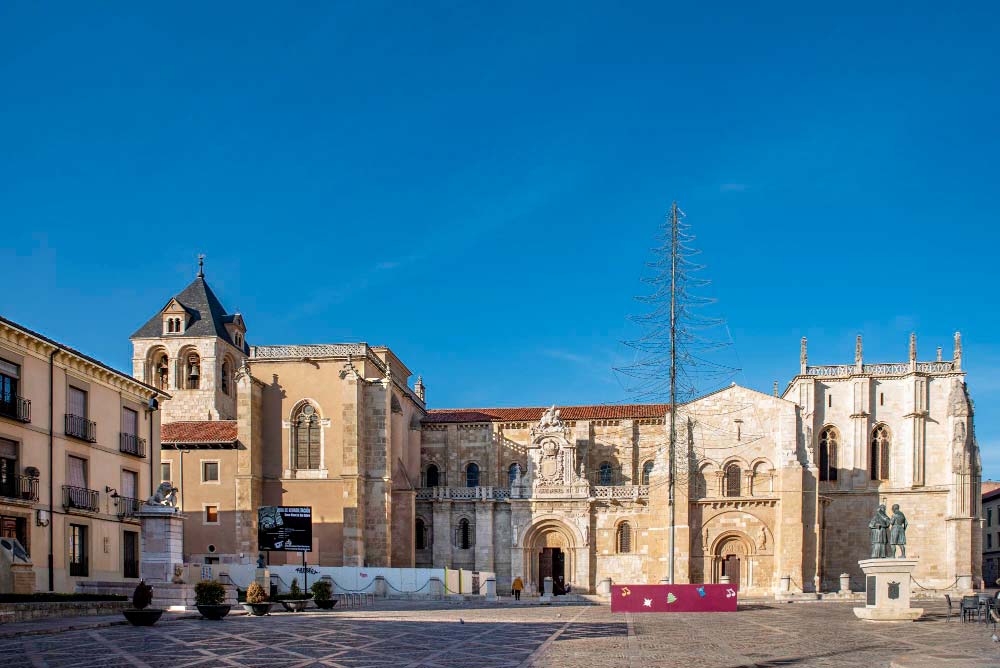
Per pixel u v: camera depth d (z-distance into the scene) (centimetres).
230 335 11331
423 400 10488
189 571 5066
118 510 5662
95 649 2930
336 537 7725
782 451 8069
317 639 3278
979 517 8162
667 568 8094
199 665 2581
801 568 7838
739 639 3450
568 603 6625
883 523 4628
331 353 8112
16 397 4753
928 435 8362
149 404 6188
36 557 4788
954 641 3338
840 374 8588
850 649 3080
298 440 7981
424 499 8831
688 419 8419
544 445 8738
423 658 2775
